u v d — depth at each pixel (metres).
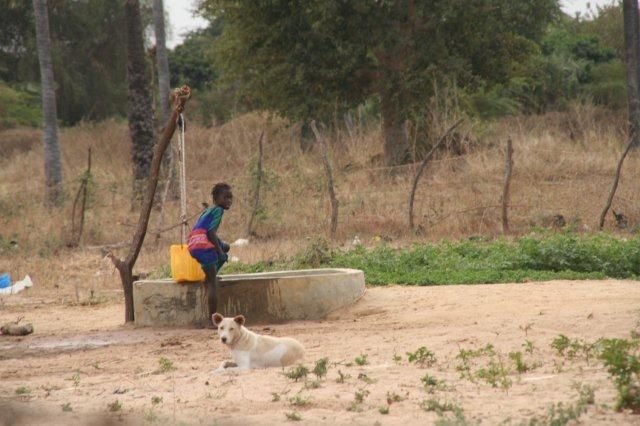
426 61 87.62
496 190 66.81
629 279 43.31
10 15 142.12
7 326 37.38
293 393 21.86
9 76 151.12
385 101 88.19
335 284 37.09
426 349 25.59
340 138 91.69
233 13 90.44
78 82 147.00
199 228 35.41
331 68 89.06
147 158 78.12
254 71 93.50
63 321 40.91
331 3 83.88
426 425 18.17
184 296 36.75
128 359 30.05
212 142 95.94
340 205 64.50
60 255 61.88
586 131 87.19
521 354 24.67
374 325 33.53
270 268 49.28
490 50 91.94
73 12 144.88
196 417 19.80
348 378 23.33
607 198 64.19
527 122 101.56
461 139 78.75
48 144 79.88
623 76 137.25
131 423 19.69
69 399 22.98
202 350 30.94
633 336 26.06
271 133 98.88
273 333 33.41
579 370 22.66
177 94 36.75
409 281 43.28
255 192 64.12
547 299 35.31
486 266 46.06
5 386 25.67
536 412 18.67
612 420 17.89
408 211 62.53
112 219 70.62
